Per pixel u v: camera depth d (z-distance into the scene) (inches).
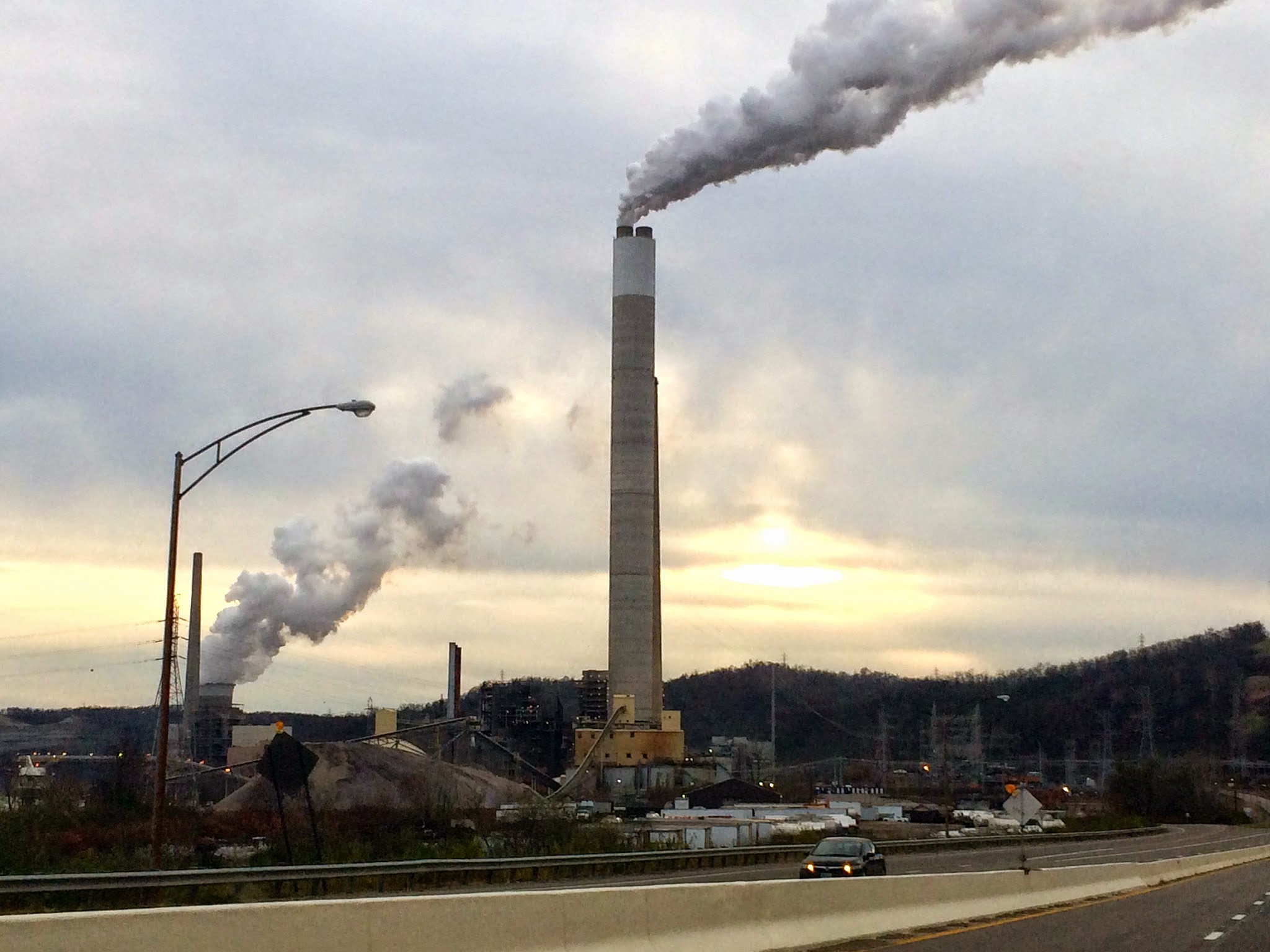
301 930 514.6
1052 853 2970.0
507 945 614.5
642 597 5634.8
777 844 2763.3
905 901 1039.0
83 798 2290.8
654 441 5693.9
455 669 6412.4
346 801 3449.8
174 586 1488.7
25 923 435.2
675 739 5812.0
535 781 5876.0
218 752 5128.0
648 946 713.6
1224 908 1323.8
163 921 471.8
